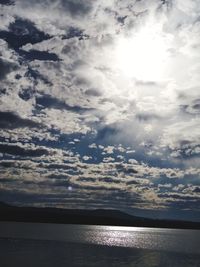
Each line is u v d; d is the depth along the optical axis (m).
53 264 67.81
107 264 73.12
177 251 115.69
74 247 113.50
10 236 153.25
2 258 73.44
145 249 121.44
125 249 118.00
